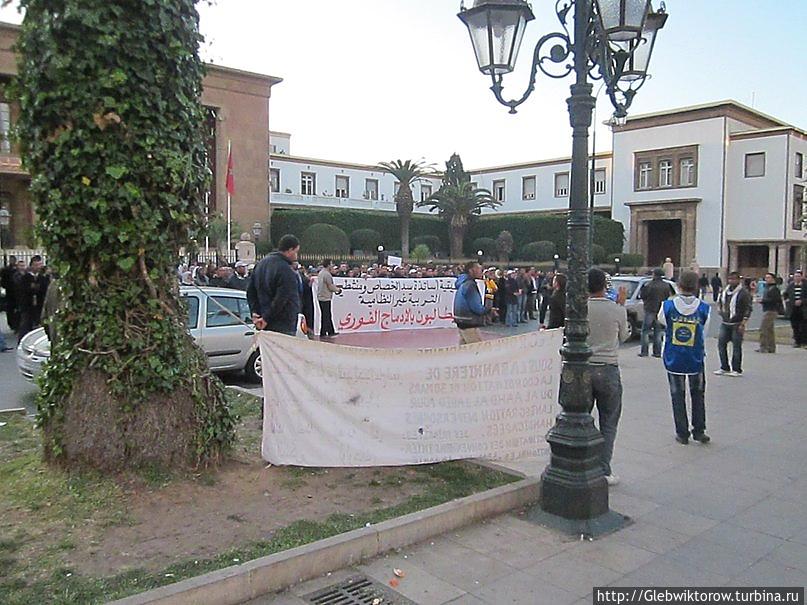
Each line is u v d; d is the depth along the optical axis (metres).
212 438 5.48
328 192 64.69
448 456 5.98
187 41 5.32
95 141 4.92
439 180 73.25
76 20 4.79
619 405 5.94
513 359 6.15
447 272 27.08
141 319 5.25
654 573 4.19
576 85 4.95
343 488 5.34
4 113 30.89
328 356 5.69
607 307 5.84
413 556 4.36
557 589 3.96
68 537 4.25
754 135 46.44
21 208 35.22
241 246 31.64
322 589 3.90
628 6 5.00
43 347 9.28
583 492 4.87
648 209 50.59
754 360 14.16
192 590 3.53
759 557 4.45
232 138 42.88
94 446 5.09
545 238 54.66
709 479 6.08
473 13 5.43
